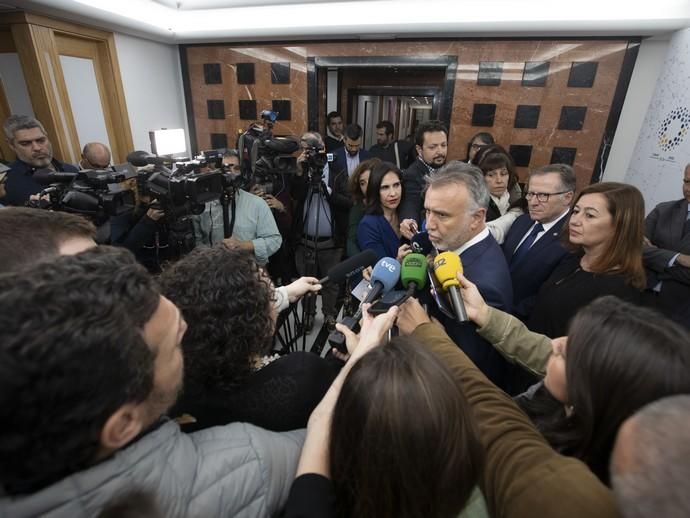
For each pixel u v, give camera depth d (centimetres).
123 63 299
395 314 72
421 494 38
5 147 258
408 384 39
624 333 47
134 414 35
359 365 43
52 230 67
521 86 292
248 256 68
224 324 58
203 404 61
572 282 117
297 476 46
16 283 30
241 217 190
